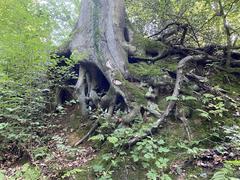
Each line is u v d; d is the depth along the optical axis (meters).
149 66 6.64
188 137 4.85
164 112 5.35
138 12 9.84
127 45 6.80
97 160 4.81
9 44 6.39
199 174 4.09
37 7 9.07
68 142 5.80
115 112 5.81
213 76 6.75
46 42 6.92
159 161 4.26
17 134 5.92
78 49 6.98
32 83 6.78
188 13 8.96
